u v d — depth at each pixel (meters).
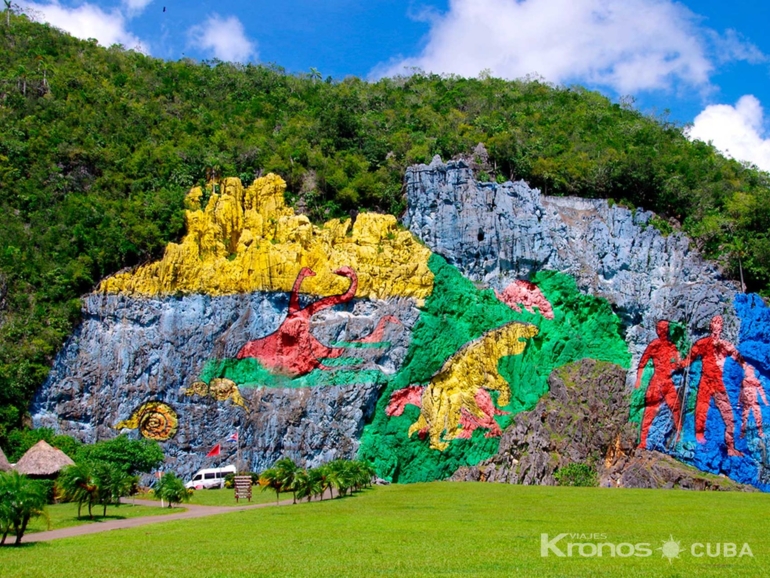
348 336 74.06
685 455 75.19
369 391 71.69
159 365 73.56
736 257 84.00
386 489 65.00
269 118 100.62
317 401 71.50
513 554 37.34
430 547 38.84
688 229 88.38
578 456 71.44
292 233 77.38
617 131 106.62
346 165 86.94
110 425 72.06
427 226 81.19
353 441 70.50
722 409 75.31
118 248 77.00
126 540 41.38
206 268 76.19
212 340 74.25
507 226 80.12
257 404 72.06
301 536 42.12
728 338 76.94
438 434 72.56
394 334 74.56
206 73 113.62
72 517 51.62
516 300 78.75
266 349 73.81
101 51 112.06
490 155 89.50
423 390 73.75
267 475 58.69
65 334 74.31
